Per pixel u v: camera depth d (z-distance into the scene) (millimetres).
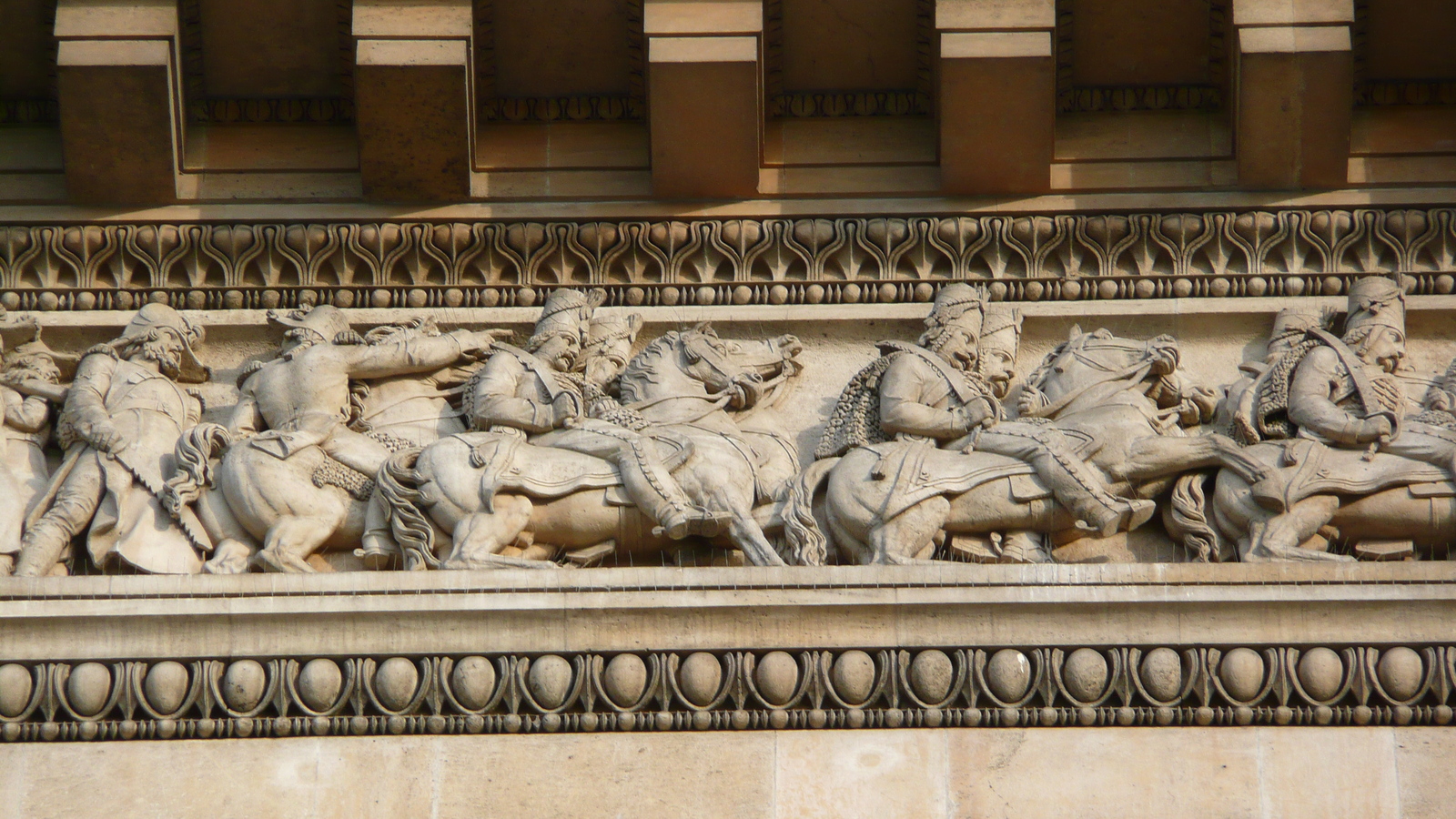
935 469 37250
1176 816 34094
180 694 35188
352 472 37812
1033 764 34625
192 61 42000
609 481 37250
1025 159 41156
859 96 42500
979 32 40469
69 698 35156
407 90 40406
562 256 41562
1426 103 42219
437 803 34531
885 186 41750
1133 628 35188
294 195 41906
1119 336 40750
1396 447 37500
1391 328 39562
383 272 41531
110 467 37750
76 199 41719
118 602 35406
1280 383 38750
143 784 34750
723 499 37125
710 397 39250
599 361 39969
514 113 42594
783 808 34375
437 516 37031
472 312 41125
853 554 37219
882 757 34781
